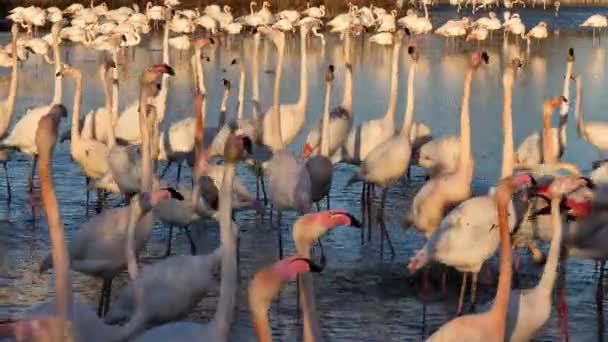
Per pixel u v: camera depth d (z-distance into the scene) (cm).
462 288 977
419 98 2522
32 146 1461
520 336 806
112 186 1300
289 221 1402
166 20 1925
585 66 3300
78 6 4562
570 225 957
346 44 1559
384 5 5969
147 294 800
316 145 1462
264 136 1518
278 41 1448
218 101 2434
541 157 1455
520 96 2553
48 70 3247
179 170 1557
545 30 4131
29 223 1345
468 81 1087
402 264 1186
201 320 982
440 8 6619
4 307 990
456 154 1448
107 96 1415
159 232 1321
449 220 955
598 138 1647
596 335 953
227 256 684
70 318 606
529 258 1212
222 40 4203
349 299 1051
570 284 1112
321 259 1169
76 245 931
